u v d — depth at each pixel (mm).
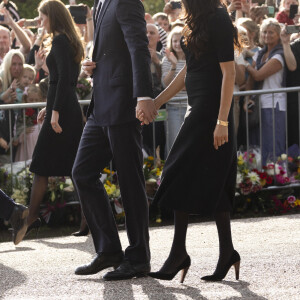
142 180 12258
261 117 20531
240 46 11406
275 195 20109
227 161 11398
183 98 20031
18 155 19609
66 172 16594
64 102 16094
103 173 19531
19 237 14750
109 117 11961
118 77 11883
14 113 19484
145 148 20297
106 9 11969
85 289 11492
